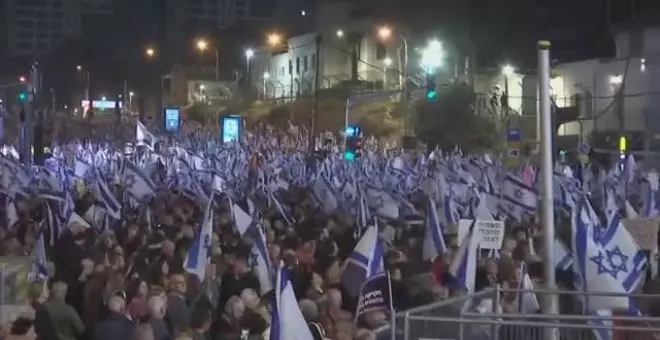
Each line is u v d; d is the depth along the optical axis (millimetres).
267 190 25469
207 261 13203
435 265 14320
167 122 69438
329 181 25750
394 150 54250
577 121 60969
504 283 13188
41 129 41938
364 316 9562
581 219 10625
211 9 146250
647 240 14859
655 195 23812
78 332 11141
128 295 12133
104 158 42344
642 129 59844
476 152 62562
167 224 19062
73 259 15250
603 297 10398
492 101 67125
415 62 79188
